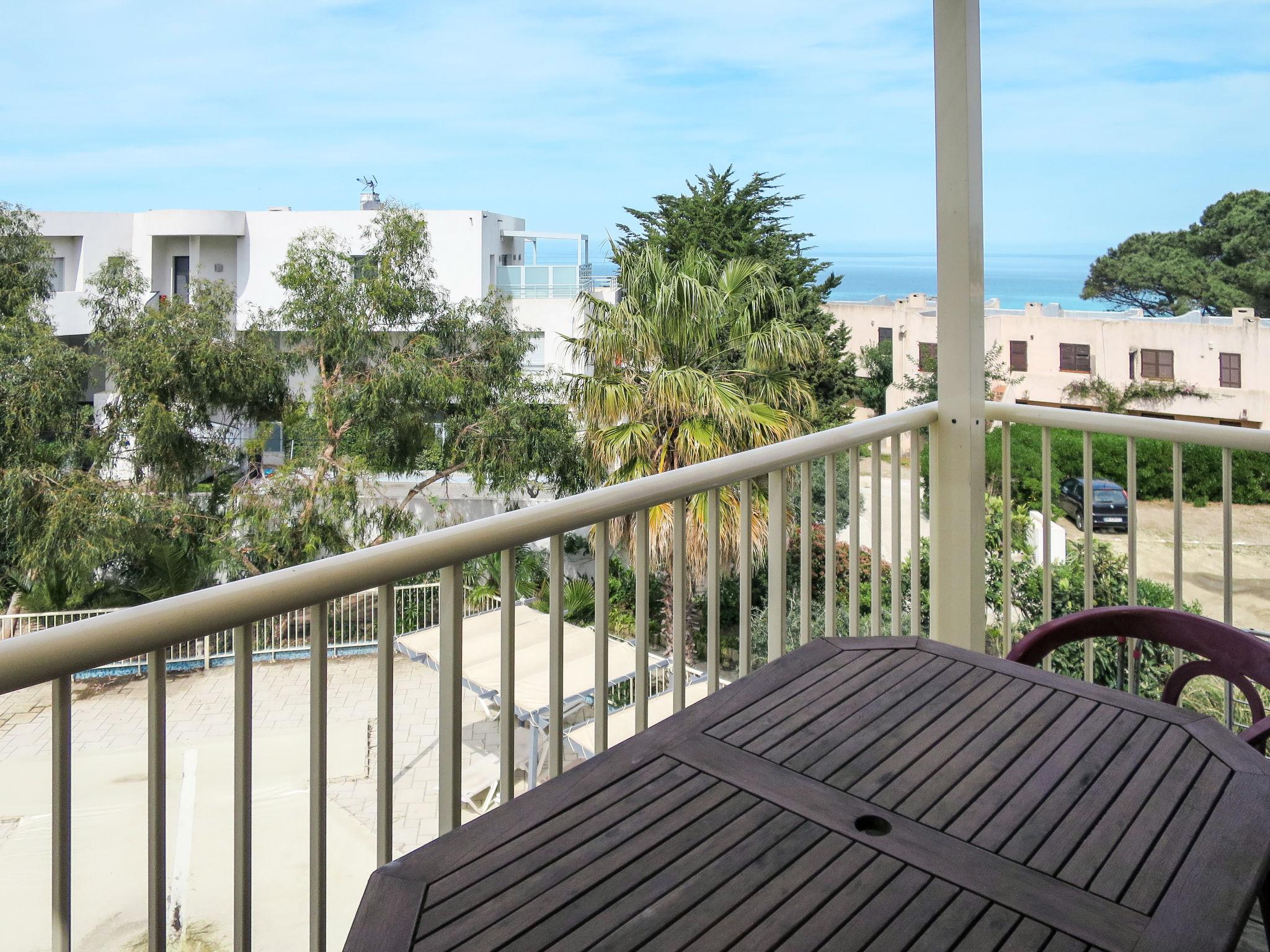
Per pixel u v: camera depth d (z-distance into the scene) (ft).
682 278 34.35
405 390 44.86
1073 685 4.69
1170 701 5.22
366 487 47.29
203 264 73.00
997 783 3.82
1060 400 70.44
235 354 44.47
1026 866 3.28
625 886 3.17
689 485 5.54
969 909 3.05
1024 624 16.40
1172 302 75.66
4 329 44.88
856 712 4.41
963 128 7.38
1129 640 7.51
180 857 20.06
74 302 63.41
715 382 32.45
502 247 77.61
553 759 4.94
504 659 4.70
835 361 65.00
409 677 35.47
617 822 3.54
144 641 3.28
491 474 45.65
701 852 3.36
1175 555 7.25
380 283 46.03
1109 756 4.01
